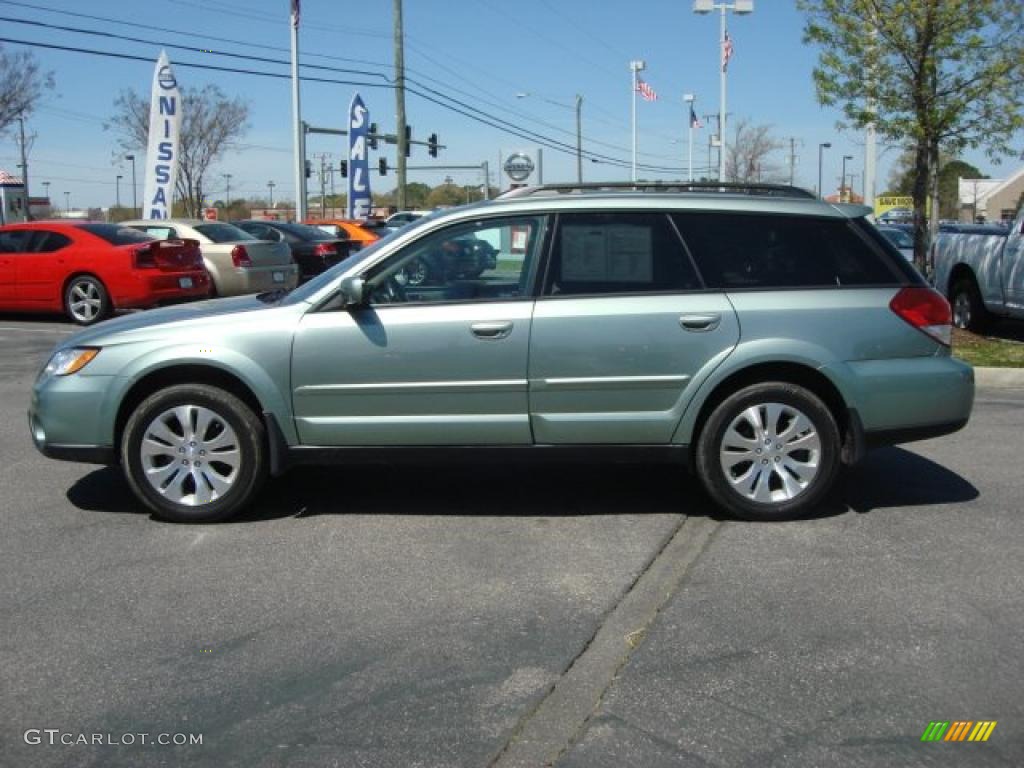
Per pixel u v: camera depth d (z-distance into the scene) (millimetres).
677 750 3223
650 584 4621
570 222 5398
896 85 11945
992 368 9953
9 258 14242
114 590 4574
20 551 5090
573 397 5316
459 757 3191
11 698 3586
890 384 5398
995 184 69750
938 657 3857
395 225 25750
